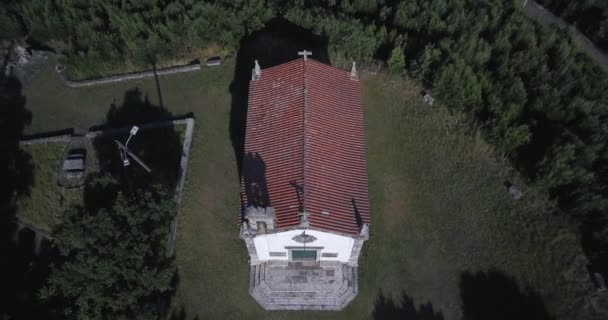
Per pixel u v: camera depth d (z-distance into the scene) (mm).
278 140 40969
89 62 55500
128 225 39031
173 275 44406
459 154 50156
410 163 49938
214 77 56406
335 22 52719
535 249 44875
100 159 51344
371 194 48062
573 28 60219
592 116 47062
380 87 54531
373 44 53250
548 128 48688
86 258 37000
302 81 42719
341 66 55812
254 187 39219
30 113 55625
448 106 52656
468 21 54750
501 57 52094
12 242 48000
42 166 51719
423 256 45062
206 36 55844
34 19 57000
